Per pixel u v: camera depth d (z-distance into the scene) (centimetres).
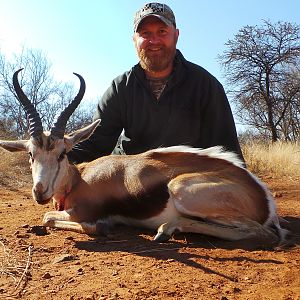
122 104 177
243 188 128
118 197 139
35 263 108
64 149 139
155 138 175
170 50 168
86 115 582
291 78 728
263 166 360
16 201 214
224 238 124
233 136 174
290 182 290
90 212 141
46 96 600
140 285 92
